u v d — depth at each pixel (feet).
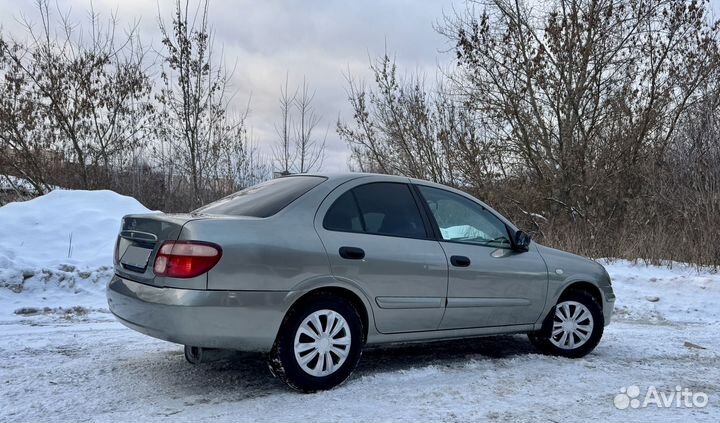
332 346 14.10
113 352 17.72
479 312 16.63
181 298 12.40
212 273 12.60
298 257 13.57
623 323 26.61
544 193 56.54
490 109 58.13
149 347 18.39
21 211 34.24
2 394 13.62
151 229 13.65
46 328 20.89
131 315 13.39
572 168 55.21
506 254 17.54
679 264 39.96
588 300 19.01
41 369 15.71
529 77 56.54
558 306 18.49
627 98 55.42
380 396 13.88
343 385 14.56
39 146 51.37
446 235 16.60
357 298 14.56
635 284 35.47
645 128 53.98
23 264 27.45
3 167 50.37
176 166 56.80
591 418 12.73
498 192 56.29
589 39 55.47
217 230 12.96
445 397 13.97
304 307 13.70
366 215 15.29
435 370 16.22
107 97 53.31
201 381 14.89
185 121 55.93
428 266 15.56
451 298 15.99
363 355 18.21
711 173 44.55
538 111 57.52
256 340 13.10
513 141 58.29
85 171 52.95
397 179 16.48
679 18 53.88
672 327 25.85
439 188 17.28
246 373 15.62
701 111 52.08
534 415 12.82
